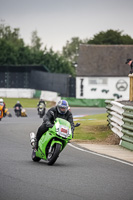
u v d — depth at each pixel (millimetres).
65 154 51656
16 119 123312
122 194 29812
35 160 45250
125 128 60688
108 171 39625
